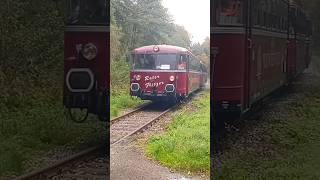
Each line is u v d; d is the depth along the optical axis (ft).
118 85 95.86
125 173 28.60
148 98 67.56
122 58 114.93
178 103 69.21
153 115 57.11
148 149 36.09
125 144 38.22
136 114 58.18
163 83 67.15
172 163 31.42
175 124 49.62
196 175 29.63
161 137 40.60
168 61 67.31
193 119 53.83
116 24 124.98
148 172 29.37
